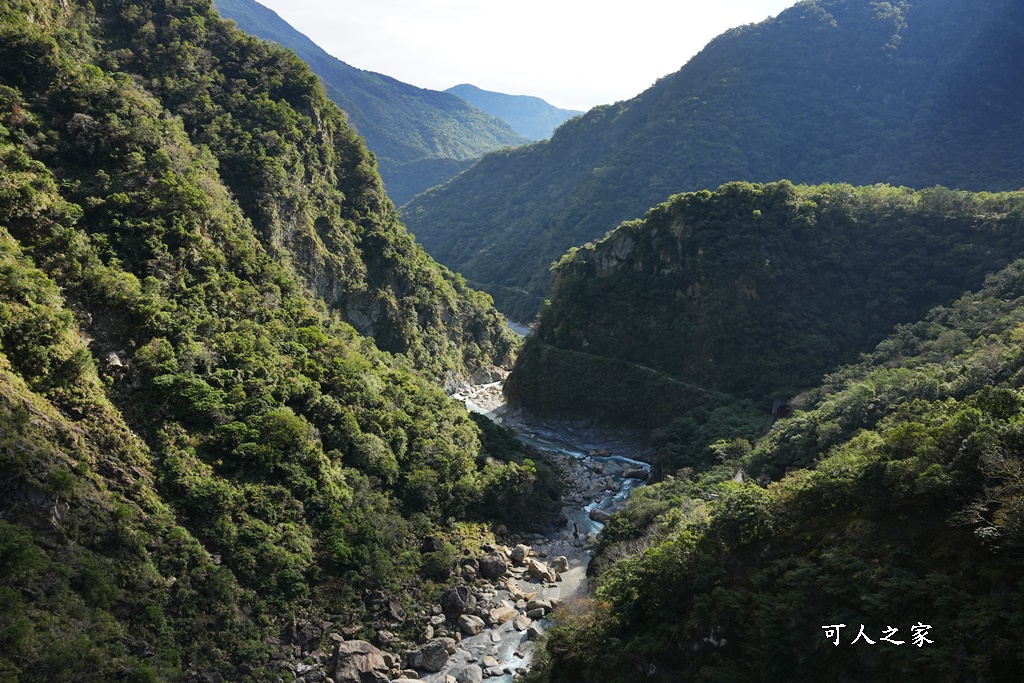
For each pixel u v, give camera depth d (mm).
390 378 77188
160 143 72375
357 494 56344
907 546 34500
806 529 39531
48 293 48906
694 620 38406
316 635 46094
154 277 59094
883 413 57500
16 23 70750
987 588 30422
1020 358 53094
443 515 61625
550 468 85812
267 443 53531
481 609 53031
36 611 36812
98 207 61594
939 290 90000
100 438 46312
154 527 44406
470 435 76062
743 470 65688
